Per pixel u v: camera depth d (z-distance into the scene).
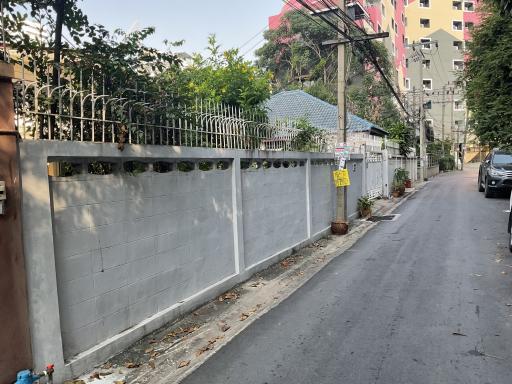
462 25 63.81
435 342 4.95
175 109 5.61
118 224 4.87
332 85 35.78
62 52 4.73
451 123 64.19
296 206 10.02
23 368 3.76
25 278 3.79
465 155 79.88
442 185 30.33
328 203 12.30
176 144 5.85
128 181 5.01
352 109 35.06
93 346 4.53
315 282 7.57
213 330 5.49
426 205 18.58
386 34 12.35
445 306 6.11
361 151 17.34
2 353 3.60
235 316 5.97
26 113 3.94
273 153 8.58
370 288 7.10
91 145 4.40
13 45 4.41
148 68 5.43
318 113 22.88
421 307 6.10
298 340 5.16
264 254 8.48
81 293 4.41
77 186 4.38
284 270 8.34
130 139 4.91
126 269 4.98
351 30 13.63
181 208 5.94
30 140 3.85
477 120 18.22
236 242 7.33
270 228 8.73
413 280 7.46
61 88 4.30
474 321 5.53
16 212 3.71
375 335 5.21
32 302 3.85
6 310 3.62
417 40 61.84
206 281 6.53
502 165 20.78
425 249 9.87
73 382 4.15
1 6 4.00
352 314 5.95
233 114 7.39
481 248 9.77
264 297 6.79
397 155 27.28
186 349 4.95
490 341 4.94
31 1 4.53
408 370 4.33
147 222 5.30
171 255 5.74
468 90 19.27
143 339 5.14
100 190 4.64
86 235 4.46
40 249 3.91
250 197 7.93
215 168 6.79
